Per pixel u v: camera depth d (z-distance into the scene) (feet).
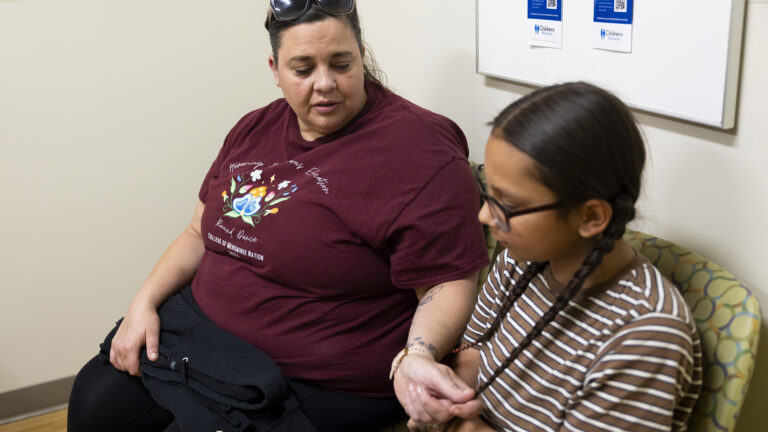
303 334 4.30
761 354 3.61
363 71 4.52
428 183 4.13
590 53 4.23
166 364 4.38
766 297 3.54
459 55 5.58
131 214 7.11
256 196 4.51
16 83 6.36
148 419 4.91
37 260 6.85
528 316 3.34
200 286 4.84
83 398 4.88
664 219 4.08
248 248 4.41
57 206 6.79
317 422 4.25
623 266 3.02
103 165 6.86
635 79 3.97
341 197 4.21
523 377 3.26
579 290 3.05
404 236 4.12
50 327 7.07
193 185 7.30
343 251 4.22
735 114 3.49
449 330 3.96
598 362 2.90
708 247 3.83
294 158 4.55
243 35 7.07
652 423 2.81
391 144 4.24
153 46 6.74
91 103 6.65
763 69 3.33
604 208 2.88
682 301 2.94
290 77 4.27
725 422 3.09
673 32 3.67
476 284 4.25
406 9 6.18
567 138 2.82
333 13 4.11
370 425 4.38
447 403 3.36
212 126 7.22
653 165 4.08
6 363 6.99
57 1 6.30
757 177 3.46
